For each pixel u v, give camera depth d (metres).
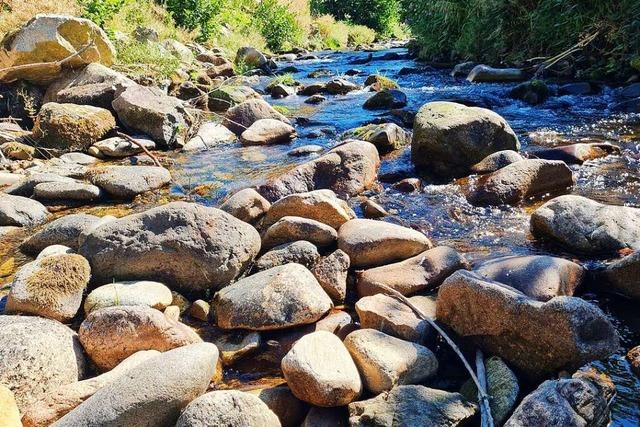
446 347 2.46
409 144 5.59
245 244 3.16
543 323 2.14
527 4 9.48
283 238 3.37
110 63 7.50
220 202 4.36
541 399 1.87
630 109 6.32
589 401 1.86
